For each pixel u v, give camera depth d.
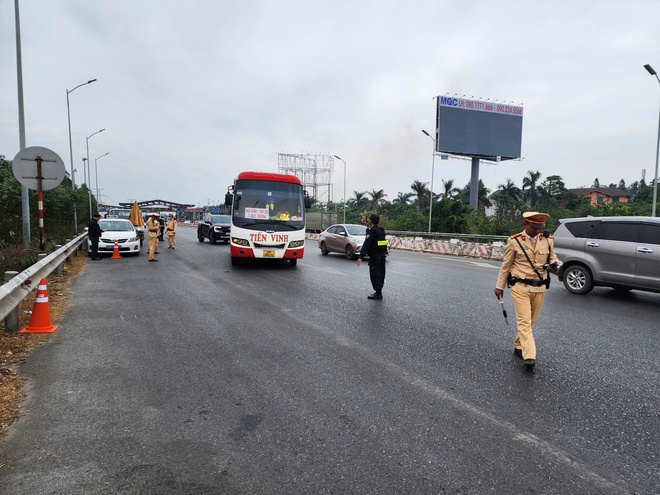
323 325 6.58
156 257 16.59
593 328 6.68
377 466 2.91
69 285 9.80
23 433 3.27
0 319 4.70
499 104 45.78
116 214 33.00
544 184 56.75
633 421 3.62
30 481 2.69
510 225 40.88
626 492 2.67
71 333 5.94
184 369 4.65
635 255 8.88
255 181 13.96
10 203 15.21
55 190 20.09
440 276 12.49
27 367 4.63
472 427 3.47
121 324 6.46
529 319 5.00
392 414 3.67
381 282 8.72
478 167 46.88
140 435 3.28
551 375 4.63
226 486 2.68
